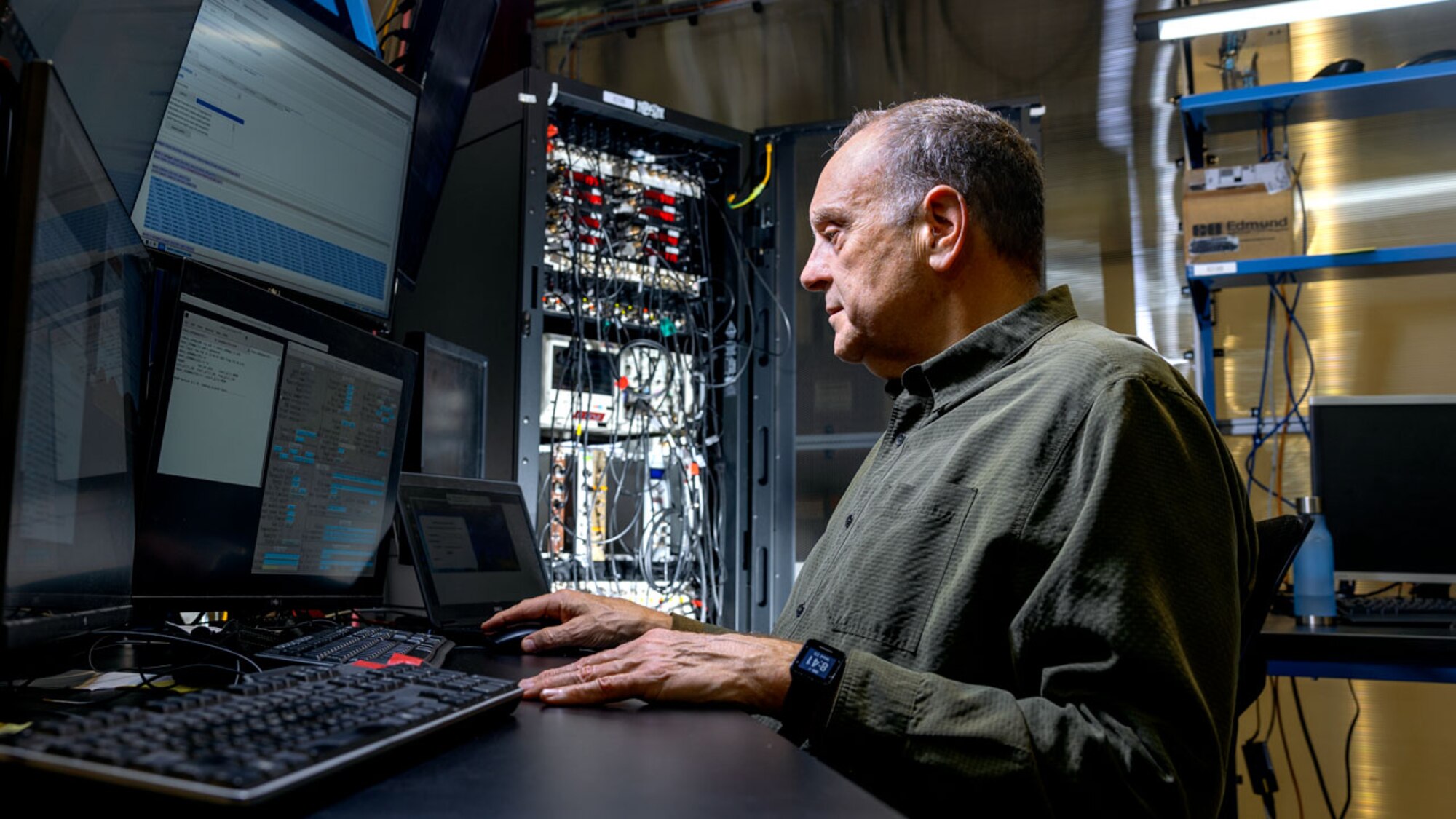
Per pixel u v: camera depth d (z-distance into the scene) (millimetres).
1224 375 2912
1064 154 3070
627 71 3445
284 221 1343
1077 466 913
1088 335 1021
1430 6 2834
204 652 963
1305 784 2703
